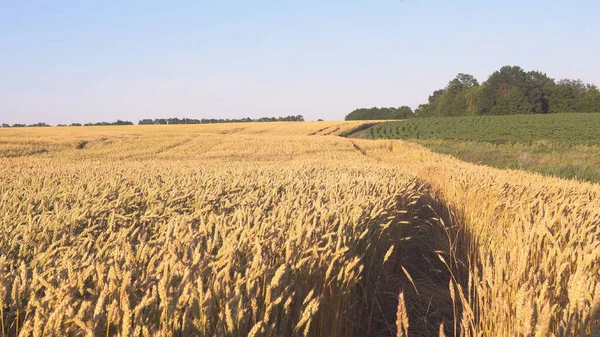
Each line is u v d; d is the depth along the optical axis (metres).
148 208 5.18
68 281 2.33
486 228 6.04
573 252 3.18
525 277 2.90
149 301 2.06
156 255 2.65
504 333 2.68
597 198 6.87
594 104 122.88
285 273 2.78
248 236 3.17
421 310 4.96
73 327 2.05
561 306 2.87
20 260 3.29
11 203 5.47
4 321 2.26
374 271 4.91
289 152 34.94
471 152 31.98
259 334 2.26
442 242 6.93
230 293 2.38
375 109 172.25
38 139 41.03
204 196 5.70
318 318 3.19
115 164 17.66
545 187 7.59
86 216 4.60
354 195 6.04
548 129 60.03
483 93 133.50
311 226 3.71
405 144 37.34
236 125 85.00
